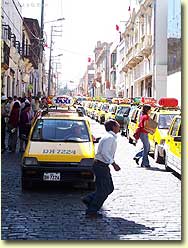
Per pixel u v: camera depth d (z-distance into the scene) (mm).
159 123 16391
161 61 37281
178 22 28531
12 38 35250
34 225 7684
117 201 9680
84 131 11328
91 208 8203
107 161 8141
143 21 43531
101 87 92750
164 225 7844
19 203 9242
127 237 7098
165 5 37406
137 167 14547
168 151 13578
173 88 29891
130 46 51625
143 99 27141
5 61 29562
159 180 12273
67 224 7773
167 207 9188
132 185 11500
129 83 54125
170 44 31109
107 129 8352
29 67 51812
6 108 17547
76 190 10570
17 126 16516
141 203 9523
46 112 12945
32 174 10031
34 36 49250
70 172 10008
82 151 10352
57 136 11047
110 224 7852
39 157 10125
